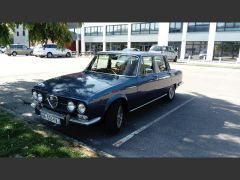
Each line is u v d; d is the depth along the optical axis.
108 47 44.97
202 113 6.66
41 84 5.05
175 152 4.21
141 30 39.62
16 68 16.14
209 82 12.40
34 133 4.65
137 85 5.42
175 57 28.23
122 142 4.54
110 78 5.31
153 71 6.40
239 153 4.25
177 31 35.75
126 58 5.78
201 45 34.03
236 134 5.15
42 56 30.02
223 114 6.61
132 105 5.37
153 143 4.54
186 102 7.90
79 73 5.87
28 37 7.52
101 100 4.38
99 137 4.74
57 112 4.54
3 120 5.24
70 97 4.28
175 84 8.05
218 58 32.91
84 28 47.94
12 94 8.05
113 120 4.74
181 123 5.75
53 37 7.41
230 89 10.51
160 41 37.41
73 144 4.32
